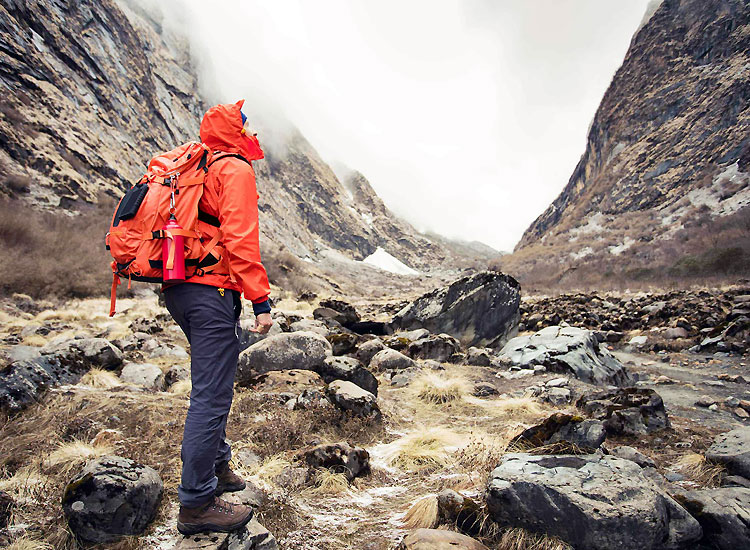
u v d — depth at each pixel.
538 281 64.12
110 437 3.37
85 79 54.09
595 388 6.35
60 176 31.67
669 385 7.69
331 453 3.30
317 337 5.70
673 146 87.81
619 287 36.50
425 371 6.89
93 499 2.27
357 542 2.49
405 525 2.67
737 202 58.03
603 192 96.81
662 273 39.94
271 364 5.36
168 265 1.86
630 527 2.16
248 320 7.41
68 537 2.27
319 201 183.88
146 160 56.88
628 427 4.29
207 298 1.97
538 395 6.09
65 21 55.56
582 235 86.44
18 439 3.26
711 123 81.81
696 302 14.88
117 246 1.94
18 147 31.22
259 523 2.29
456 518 2.60
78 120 45.03
